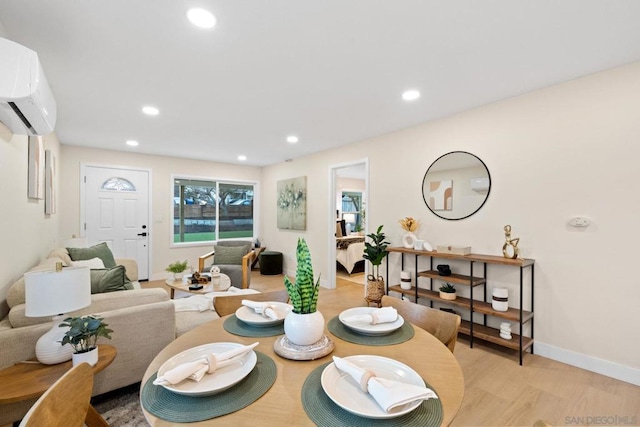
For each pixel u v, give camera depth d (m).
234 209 6.40
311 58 2.01
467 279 2.85
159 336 1.93
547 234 2.47
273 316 1.43
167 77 2.28
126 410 1.77
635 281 2.08
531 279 2.56
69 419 0.79
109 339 1.76
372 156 4.04
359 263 6.15
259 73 2.22
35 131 1.82
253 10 1.53
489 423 1.72
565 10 1.53
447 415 0.80
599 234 2.22
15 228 2.04
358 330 1.34
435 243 3.30
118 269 2.16
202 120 3.30
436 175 3.27
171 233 5.48
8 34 1.71
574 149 2.33
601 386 2.07
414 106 2.89
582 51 1.92
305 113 3.08
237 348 1.10
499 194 2.76
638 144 2.06
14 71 1.37
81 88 2.46
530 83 2.39
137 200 5.14
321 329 1.17
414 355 1.16
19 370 1.45
